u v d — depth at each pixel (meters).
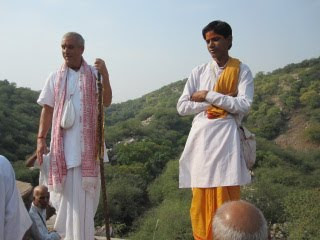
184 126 53.91
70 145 3.45
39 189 4.94
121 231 23.03
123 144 39.53
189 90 3.44
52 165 3.46
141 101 88.88
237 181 3.13
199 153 3.27
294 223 15.96
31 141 31.88
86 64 3.58
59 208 3.54
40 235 4.79
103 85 3.47
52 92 3.55
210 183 3.19
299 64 71.38
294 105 56.91
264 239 1.50
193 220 3.32
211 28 3.26
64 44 3.45
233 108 3.15
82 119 3.47
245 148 3.28
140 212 25.80
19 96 40.84
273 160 34.91
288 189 21.97
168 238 18.38
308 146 48.78
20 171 23.78
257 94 62.06
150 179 32.38
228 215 1.53
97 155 3.48
